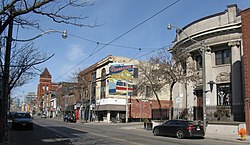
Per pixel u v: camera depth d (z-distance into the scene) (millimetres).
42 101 121250
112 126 38156
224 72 31703
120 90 50531
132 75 51281
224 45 31969
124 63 53188
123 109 51562
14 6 8578
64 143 16109
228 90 31312
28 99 155750
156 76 34125
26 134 22312
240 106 28125
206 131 25219
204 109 24078
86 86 61062
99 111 55375
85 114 62188
